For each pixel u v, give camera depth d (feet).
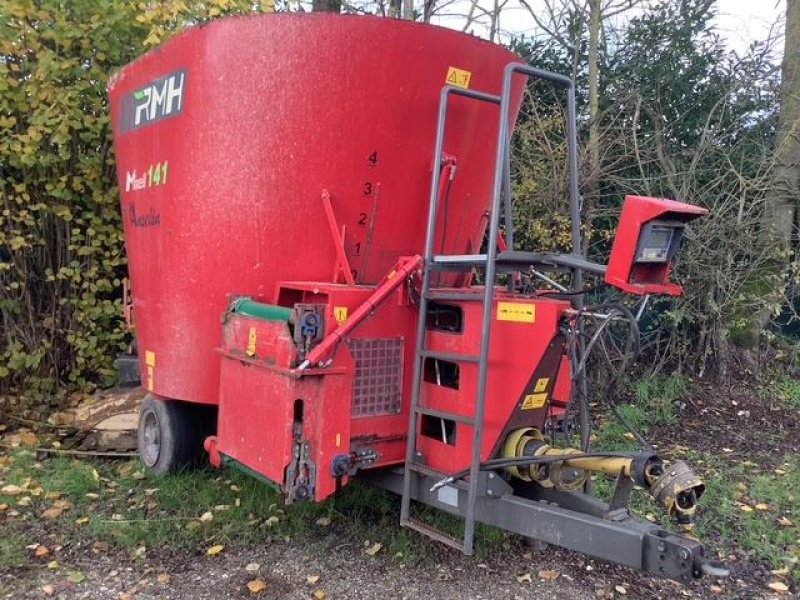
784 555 13.25
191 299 13.99
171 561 12.19
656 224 9.27
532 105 25.23
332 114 12.23
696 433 21.06
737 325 24.53
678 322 23.84
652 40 28.25
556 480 10.44
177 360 14.47
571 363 11.30
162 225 14.61
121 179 16.78
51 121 18.94
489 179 13.99
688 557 8.43
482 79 12.94
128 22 19.75
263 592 11.19
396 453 12.00
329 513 13.83
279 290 12.91
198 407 15.64
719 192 24.61
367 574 11.87
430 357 11.42
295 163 12.53
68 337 20.84
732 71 26.91
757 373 25.23
